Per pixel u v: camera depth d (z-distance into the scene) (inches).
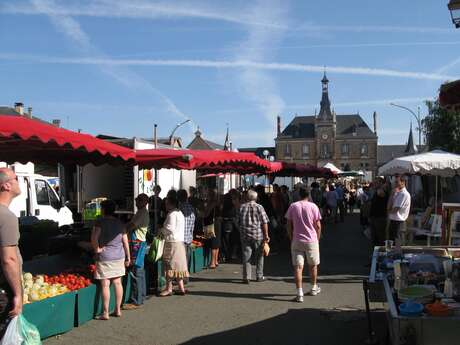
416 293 186.2
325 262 481.4
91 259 345.1
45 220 492.4
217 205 468.4
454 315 159.6
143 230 318.7
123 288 305.4
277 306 308.0
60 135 237.9
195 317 284.4
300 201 328.2
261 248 387.9
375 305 305.7
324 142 4643.2
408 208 405.4
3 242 151.5
